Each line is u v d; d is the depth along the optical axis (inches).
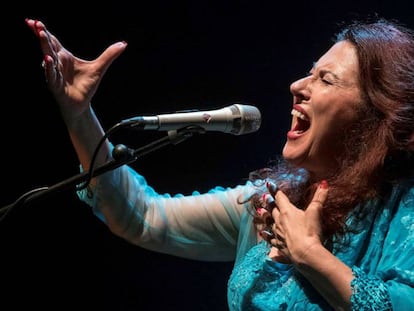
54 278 314.2
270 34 313.9
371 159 159.5
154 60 317.4
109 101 315.6
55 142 317.1
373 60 161.9
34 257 313.7
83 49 315.9
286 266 167.5
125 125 147.1
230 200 192.9
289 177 182.1
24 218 312.7
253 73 315.0
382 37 164.6
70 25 314.5
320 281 142.3
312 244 144.6
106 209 190.2
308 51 311.1
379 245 153.3
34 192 152.4
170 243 194.4
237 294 170.4
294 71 312.3
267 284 166.9
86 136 180.1
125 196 190.7
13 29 312.0
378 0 301.1
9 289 312.2
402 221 151.3
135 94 316.5
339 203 160.1
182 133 150.1
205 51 316.5
